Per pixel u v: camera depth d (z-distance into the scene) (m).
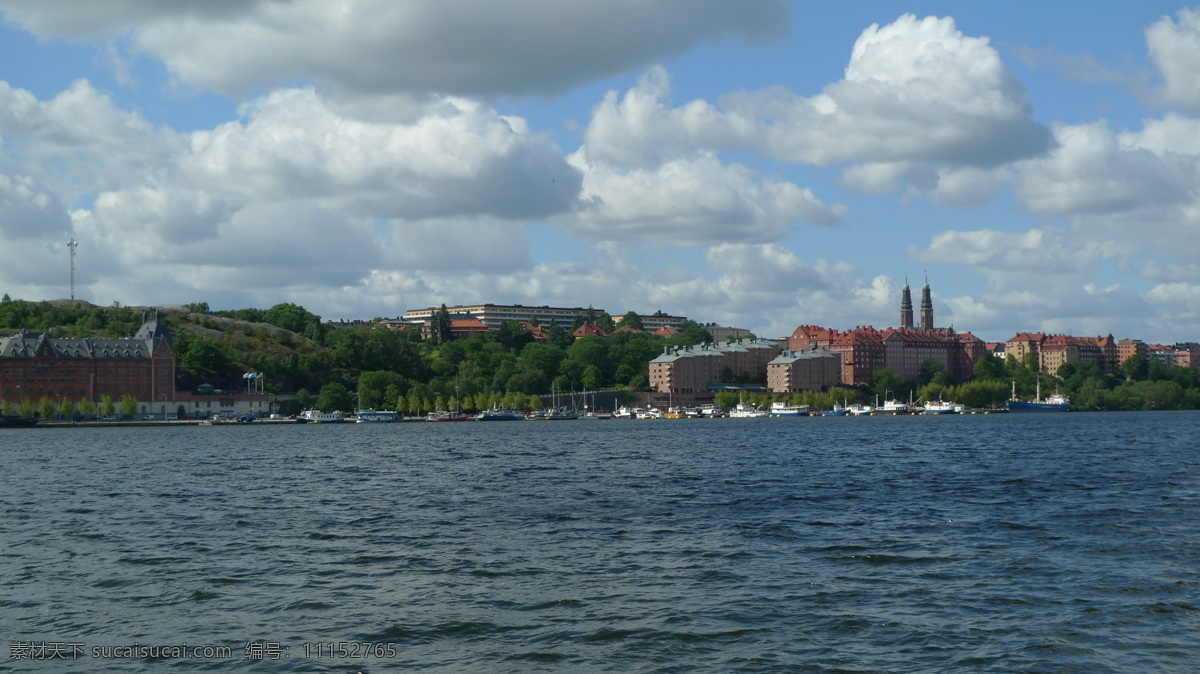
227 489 103.44
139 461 156.62
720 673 38.16
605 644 41.66
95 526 74.38
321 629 44.09
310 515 79.75
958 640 41.59
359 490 101.00
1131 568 54.16
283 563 58.31
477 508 83.44
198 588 51.88
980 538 64.19
